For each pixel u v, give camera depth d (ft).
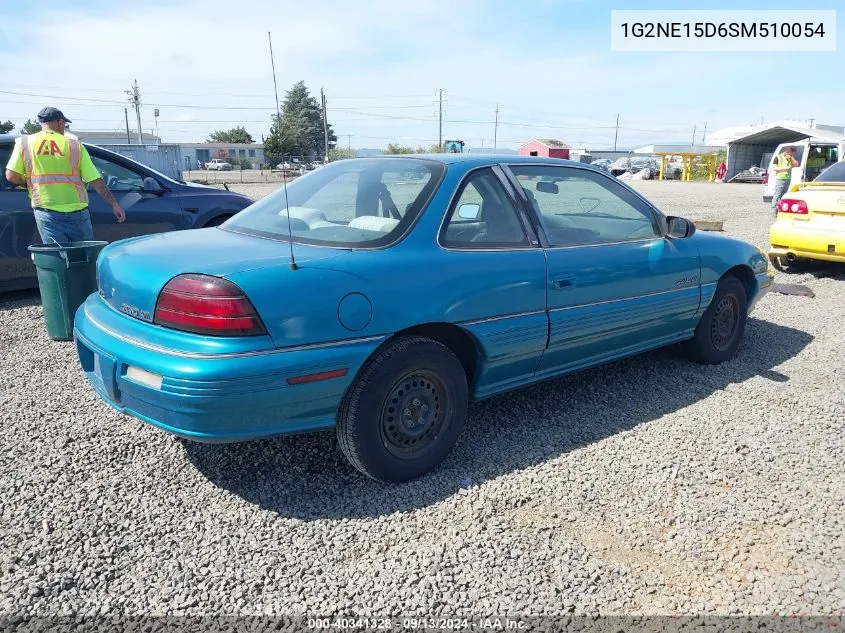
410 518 9.55
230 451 11.41
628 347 13.94
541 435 12.25
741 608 7.88
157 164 125.90
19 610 7.64
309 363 8.98
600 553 8.84
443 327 10.65
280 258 9.47
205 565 8.50
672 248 14.38
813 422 12.93
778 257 28.37
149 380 8.91
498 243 11.43
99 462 10.95
